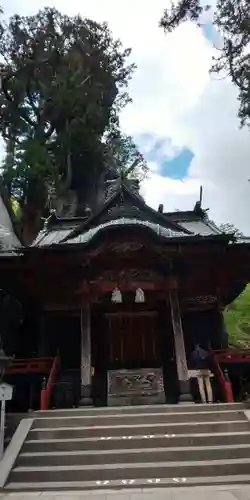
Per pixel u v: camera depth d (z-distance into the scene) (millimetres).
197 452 7973
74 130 33344
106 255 13977
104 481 7160
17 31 35469
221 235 13453
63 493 6609
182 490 6551
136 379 14031
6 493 6719
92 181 36188
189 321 15242
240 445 8266
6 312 16047
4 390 8578
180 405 10305
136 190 21000
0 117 34219
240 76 18188
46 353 14664
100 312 15359
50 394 11828
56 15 37188
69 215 32375
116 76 39781
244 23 16359
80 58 35156
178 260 14477
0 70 33625
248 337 25203
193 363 13664
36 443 8461
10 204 23922
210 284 15391
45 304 15242
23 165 30703
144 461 7883
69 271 14844
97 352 14766
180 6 16125
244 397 12867
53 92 33344
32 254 13828
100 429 8984
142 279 14320
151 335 15031
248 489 6496
